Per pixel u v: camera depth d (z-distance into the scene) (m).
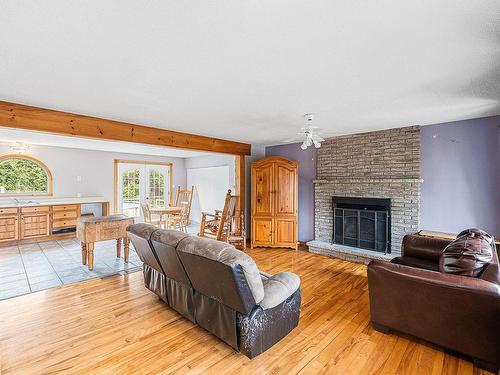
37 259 4.35
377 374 1.82
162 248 2.32
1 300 2.91
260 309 1.91
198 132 4.36
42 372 1.82
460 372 1.83
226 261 1.74
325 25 1.41
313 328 2.40
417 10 1.27
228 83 2.23
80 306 2.78
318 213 5.09
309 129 3.47
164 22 1.38
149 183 7.85
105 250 4.93
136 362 1.93
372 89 2.37
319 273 3.83
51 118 3.03
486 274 1.94
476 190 3.46
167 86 2.30
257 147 5.82
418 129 3.88
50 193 6.07
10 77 2.10
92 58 1.78
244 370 1.86
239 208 5.31
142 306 2.79
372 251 4.28
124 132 3.65
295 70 1.98
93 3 1.22
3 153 5.49
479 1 1.20
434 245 3.08
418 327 2.10
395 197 4.12
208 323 2.14
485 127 3.38
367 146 4.43
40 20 1.35
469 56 1.75
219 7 1.25
